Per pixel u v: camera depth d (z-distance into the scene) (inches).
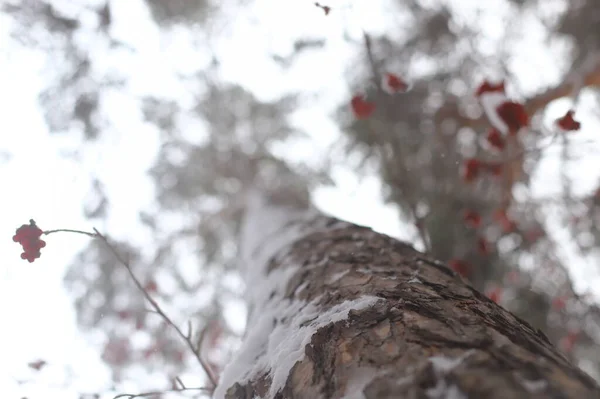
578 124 97.7
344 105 228.5
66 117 233.0
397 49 219.3
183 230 270.4
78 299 218.2
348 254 74.8
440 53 219.1
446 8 213.2
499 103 95.1
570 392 28.8
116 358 169.2
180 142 282.0
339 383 37.5
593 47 197.9
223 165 284.0
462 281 59.6
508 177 149.7
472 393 29.2
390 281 56.1
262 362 54.5
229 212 273.6
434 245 171.9
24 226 67.1
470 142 191.5
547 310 173.3
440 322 40.8
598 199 182.2
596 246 186.2
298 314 58.6
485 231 175.9
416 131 196.5
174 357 171.5
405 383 32.6
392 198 192.9
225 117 290.5
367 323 43.9
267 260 103.5
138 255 240.1
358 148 220.4
